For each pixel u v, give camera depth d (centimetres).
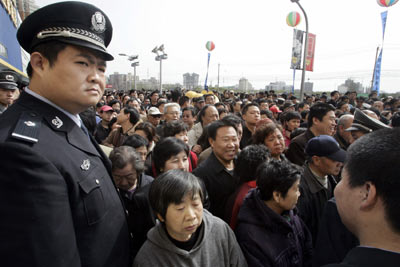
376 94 1112
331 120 326
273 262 156
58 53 93
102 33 106
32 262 72
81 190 93
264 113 540
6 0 955
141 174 212
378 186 72
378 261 69
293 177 161
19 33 102
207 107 445
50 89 96
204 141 378
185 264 132
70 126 103
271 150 284
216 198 239
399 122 312
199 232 143
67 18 95
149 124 322
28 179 73
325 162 216
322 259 145
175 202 129
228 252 150
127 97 975
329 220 148
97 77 101
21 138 81
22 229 71
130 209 179
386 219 72
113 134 406
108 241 103
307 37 840
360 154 80
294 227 179
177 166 216
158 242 135
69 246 82
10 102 382
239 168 211
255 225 167
